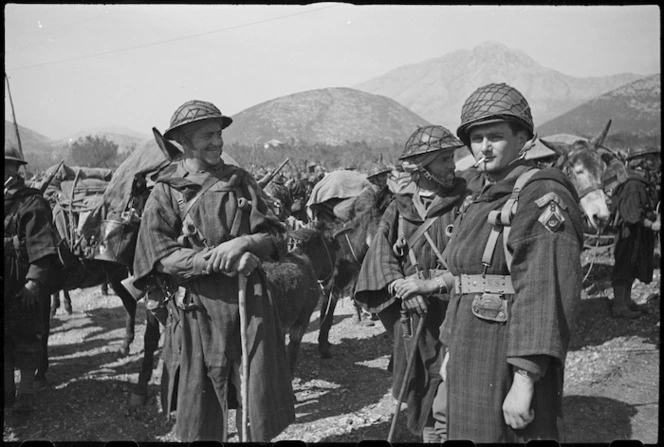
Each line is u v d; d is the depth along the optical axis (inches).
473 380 96.3
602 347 215.3
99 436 166.9
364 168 428.8
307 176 416.5
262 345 126.3
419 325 129.6
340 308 345.7
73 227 252.2
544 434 92.6
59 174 323.3
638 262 257.6
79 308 362.9
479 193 105.5
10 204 179.2
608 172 268.1
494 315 95.7
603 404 161.6
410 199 145.5
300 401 194.4
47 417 183.5
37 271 179.3
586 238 336.8
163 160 192.2
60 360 251.9
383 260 143.3
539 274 88.6
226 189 129.3
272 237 130.8
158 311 134.0
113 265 238.1
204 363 126.6
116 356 255.8
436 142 137.9
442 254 136.9
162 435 169.3
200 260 123.1
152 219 127.6
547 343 86.4
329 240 230.5
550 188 91.1
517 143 99.0
